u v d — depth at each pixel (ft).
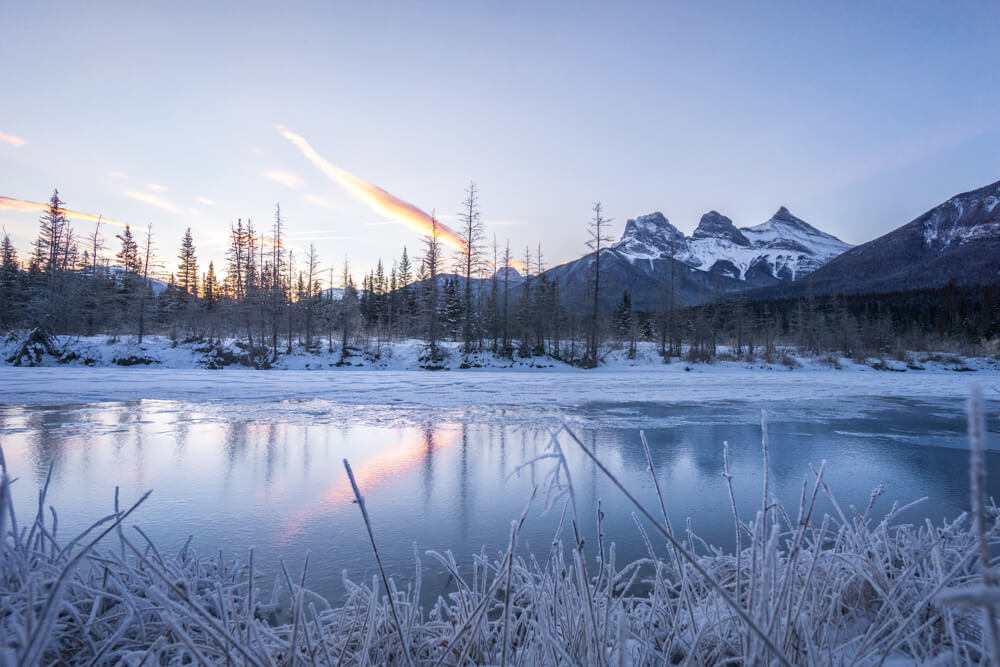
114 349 118.62
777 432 39.17
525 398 61.82
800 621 6.29
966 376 127.95
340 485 22.98
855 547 9.43
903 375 131.64
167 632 7.16
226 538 16.46
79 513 18.53
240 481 23.41
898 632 6.44
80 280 135.95
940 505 20.89
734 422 43.78
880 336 189.88
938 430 41.81
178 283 195.00
